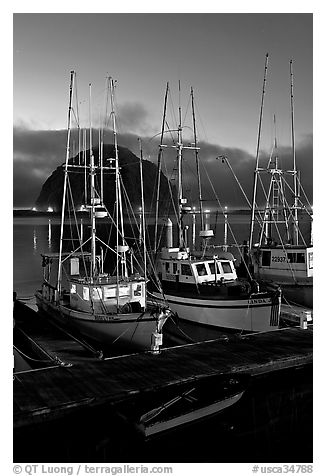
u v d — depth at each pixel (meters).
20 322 21.86
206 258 23.70
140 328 16.70
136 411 12.80
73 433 12.15
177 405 12.90
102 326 17.59
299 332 18.70
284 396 15.34
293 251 26.33
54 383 13.29
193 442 12.68
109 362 15.07
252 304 19.81
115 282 18.91
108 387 12.95
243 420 13.78
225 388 13.66
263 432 13.10
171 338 20.33
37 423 11.73
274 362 15.11
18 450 11.69
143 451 12.30
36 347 17.34
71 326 19.72
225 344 17.11
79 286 19.64
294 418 13.89
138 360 15.28
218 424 13.17
